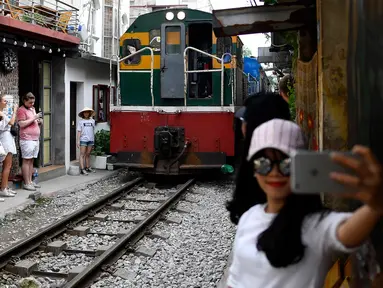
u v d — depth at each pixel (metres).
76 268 5.51
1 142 9.14
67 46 12.03
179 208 8.98
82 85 14.40
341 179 1.45
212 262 6.05
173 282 5.40
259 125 2.20
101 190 11.11
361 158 1.44
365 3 2.01
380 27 1.80
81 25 13.48
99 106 15.84
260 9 4.87
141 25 12.45
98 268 5.62
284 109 2.26
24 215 8.48
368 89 1.98
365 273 2.03
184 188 10.68
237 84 12.58
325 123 3.08
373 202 1.45
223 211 8.93
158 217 8.22
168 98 12.10
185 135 11.68
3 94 9.56
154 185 11.44
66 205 9.40
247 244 2.03
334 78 3.06
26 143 10.08
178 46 12.03
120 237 7.11
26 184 10.25
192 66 12.52
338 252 1.95
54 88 12.98
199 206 9.35
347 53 2.54
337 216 1.83
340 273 2.83
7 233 7.38
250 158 2.04
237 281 2.07
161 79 12.03
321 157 1.47
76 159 14.39
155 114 11.80
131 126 11.93
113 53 18.78
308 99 4.38
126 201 9.80
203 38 12.56
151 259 6.20
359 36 2.13
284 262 1.86
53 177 12.35
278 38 10.00
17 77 10.42
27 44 10.44
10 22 9.03
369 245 1.95
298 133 1.97
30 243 6.44
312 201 1.93
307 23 4.84
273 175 1.94
